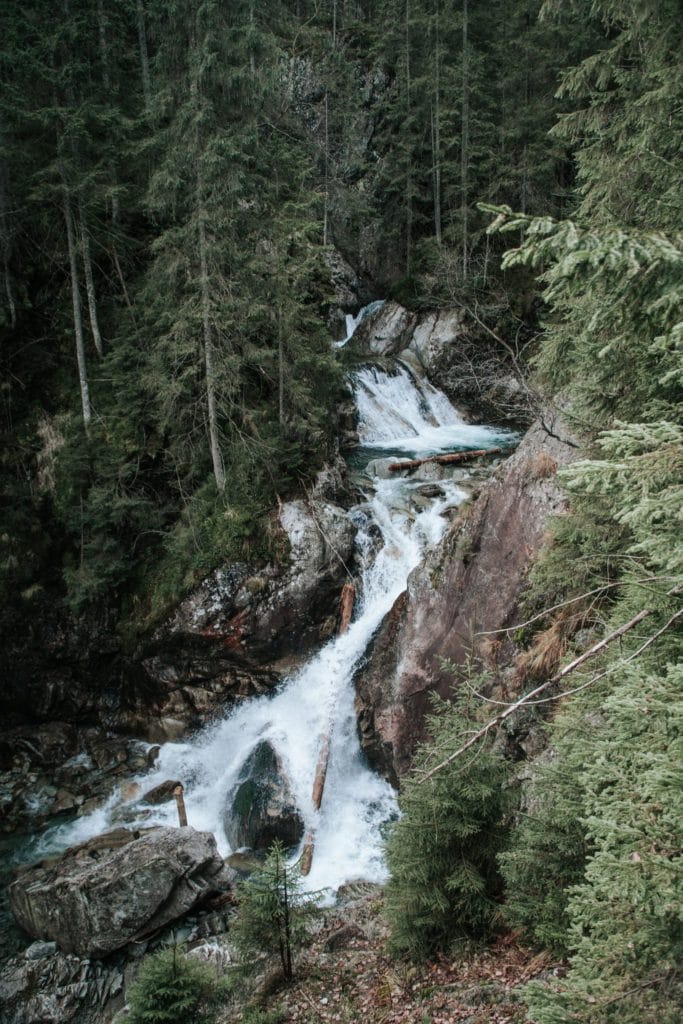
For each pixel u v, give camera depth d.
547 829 6.77
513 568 11.59
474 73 30.69
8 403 19.84
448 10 31.98
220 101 15.84
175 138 15.81
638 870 3.54
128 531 18.61
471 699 8.45
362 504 18.94
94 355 20.97
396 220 34.38
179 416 17.89
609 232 3.29
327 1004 8.20
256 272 17.12
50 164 18.25
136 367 18.95
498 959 7.52
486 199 31.73
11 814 14.48
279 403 19.75
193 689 16.56
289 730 14.87
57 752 16.61
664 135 8.16
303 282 19.45
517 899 7.09
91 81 19.94
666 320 3.79
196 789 15.19
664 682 3.96
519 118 29.59
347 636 15.94
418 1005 7.40
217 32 15.05
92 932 10.52
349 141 33.47
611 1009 3.99
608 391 7.70
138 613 17.53
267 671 15.95
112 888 10.77
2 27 18.02
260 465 17.98
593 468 4.21
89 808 14.56
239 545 16.81
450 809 7.88
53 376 20.81
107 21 21.38
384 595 16.44
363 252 34.25
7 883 12.49
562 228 3.27
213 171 15.31
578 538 8.50
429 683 12.70
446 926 8.09
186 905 11.06
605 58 9.60
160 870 11.08
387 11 34.22
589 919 4.33
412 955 8.42
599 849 6.28
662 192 8.29
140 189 20.73
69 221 18.88
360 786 13.86
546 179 31.03
